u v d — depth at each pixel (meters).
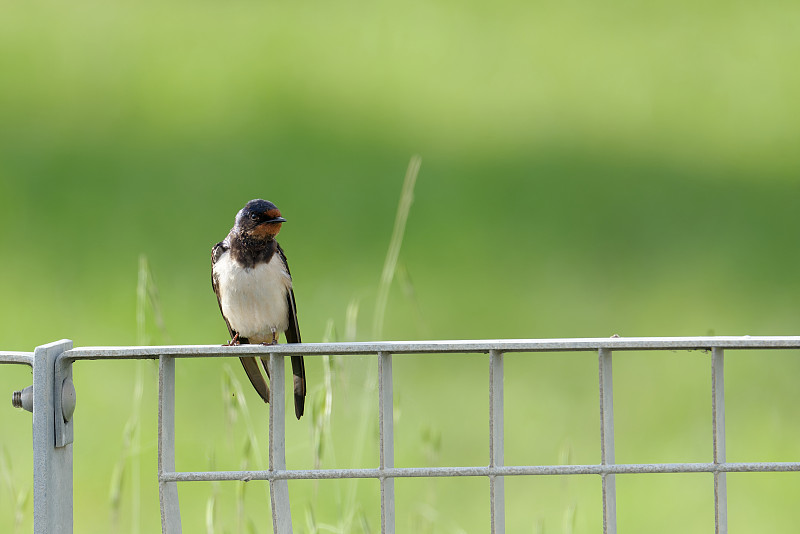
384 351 3.98
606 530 4.04
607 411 4.01
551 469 3.99
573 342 3.93
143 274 5.77
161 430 3.98
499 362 4.04
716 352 3.98
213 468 5.36
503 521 4.07
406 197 6.54
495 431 3.99
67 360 4.05
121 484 5.69
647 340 3.92
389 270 6.37
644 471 3.98
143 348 3.98
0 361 4.04
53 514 3.98
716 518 4.01
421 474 3.98
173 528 4.04
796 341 3.85
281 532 4.02
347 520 5.54
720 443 3.99
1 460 5.61
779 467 3.97
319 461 5.07
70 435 4.14
